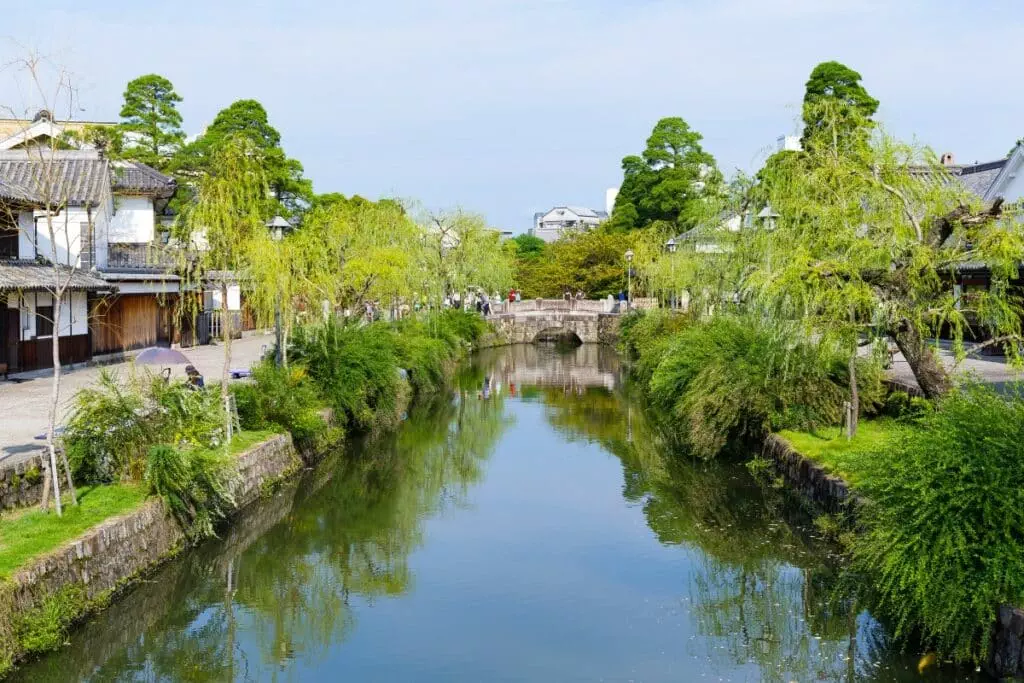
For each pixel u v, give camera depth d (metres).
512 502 16.94
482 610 11.54
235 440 15.55
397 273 26.48
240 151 17.45
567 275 58.00
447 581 12.62
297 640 10.60
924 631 9.22
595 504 16.67
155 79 40.19
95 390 12.43
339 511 16.14
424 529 15.13
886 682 8.98
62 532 9.99
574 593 12.08
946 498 8.67
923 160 14.42
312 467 18.16
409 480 18.67
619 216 61.53
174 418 12.93
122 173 28.59
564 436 23.77
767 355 16.70
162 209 34.16
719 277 23.36
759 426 18.22
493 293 49.94
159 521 11.62
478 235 42.56
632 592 12.10
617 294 56.69
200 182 17.47
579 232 68.38
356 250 26.72
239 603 11.80
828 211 14.10
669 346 23.47
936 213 13.75
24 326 20.78
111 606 10.20
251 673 9.75
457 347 37.31
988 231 12.81
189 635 10.75
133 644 10.50
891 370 20.61
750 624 10.92
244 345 31.81
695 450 18.80
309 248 21.78
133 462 12.13
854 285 13.22
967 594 8.36
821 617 10.84
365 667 9.89
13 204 19.70
